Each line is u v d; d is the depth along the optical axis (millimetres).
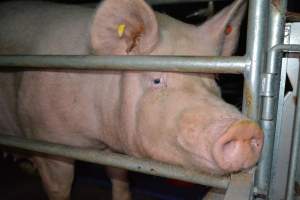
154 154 1019
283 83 904
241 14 1170
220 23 1114
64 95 1320
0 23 1599
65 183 1493
